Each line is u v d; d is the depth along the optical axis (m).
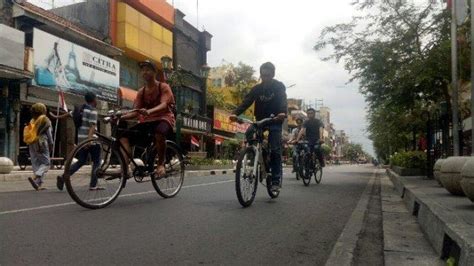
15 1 18.39
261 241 3.91
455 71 8.37
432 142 10.54
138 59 26.58
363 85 12.42
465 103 12.77
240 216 5.07
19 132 18.75
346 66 12.20
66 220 4.58
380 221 5.42
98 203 5.54
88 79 21.28
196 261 3.21
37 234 3.89
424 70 11.04
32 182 8.29
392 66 11.74
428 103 12.73
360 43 12.18
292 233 4.30
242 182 5.71
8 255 3.21
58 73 19.47
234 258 3.33
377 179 16.80
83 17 24.69
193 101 33.44
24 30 18.88
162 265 3.07
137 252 3.38
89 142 5.39
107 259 3.17
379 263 3.39
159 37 28.03
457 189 5.39
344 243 3.96
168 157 6.70
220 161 24.16
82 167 5.43
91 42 21.84
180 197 6.75
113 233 3.99
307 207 6.13
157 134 6.04
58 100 20.12
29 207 5.48
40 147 8.48
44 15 19.75
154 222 4.55
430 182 8.78
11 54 16.92
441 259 3.33
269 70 6.50
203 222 4.62
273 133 6.57
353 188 10.24
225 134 39.44
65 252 3.32
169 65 20.22
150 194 7.04
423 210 4.72
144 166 6.15
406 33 11.47
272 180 6.76
